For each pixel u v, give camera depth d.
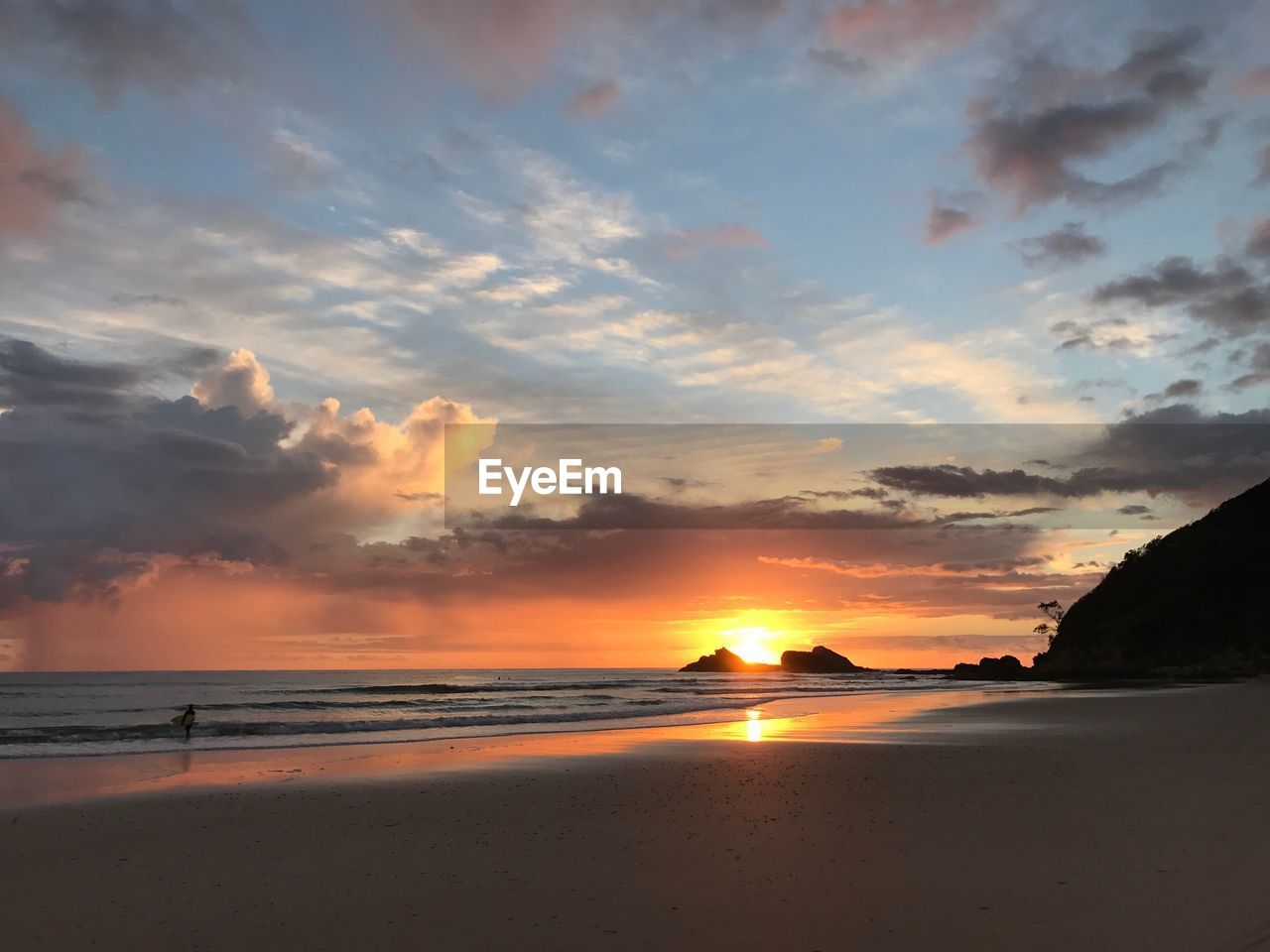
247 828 11.02
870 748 19.64
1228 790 12.11
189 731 27.09
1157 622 81.38
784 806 11.77
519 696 64.94
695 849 9.23
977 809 11.10
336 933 6.61
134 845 10.09
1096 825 9.82
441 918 6.92
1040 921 6.29
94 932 6.77
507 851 9.40
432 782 15.16
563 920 6.76
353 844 9.96
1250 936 5.79
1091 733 22.12
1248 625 74.38
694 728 28.50
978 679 128.00
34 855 9.59
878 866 8.20
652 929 6.46
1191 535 90.44
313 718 40.03
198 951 6.27
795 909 6.84
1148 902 6.68
